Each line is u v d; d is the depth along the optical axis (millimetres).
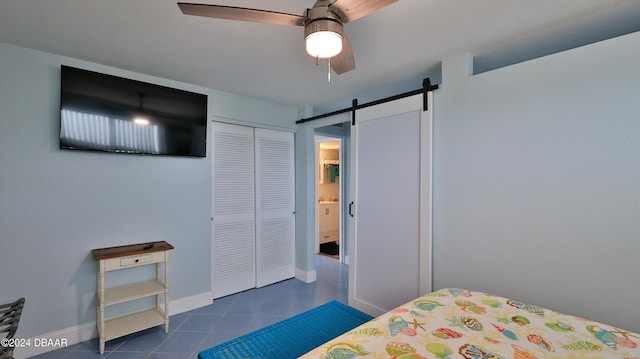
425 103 2441
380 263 2816
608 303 1669
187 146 2932
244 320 2828
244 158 3525
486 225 2143
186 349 2336
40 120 2256
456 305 1568
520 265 1983
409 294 2582
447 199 2363
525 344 1198
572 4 1581
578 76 1755
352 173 3084
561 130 1818
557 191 1837
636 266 1590
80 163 2422
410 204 2570
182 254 2973
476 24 1799
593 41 2018
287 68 2535
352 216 3080
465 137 2244
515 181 2004
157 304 2799
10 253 2154
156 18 1749
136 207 2693
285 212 3945
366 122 2951
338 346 1197
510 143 2023
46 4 1604
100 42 2072
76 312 2396
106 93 2463
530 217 1941
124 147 2561
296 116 4004
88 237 2453
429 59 2352
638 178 1580
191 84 2979
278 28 1863
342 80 2834
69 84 2299
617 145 1637
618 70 1631
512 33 1915
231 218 3422
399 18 1729
